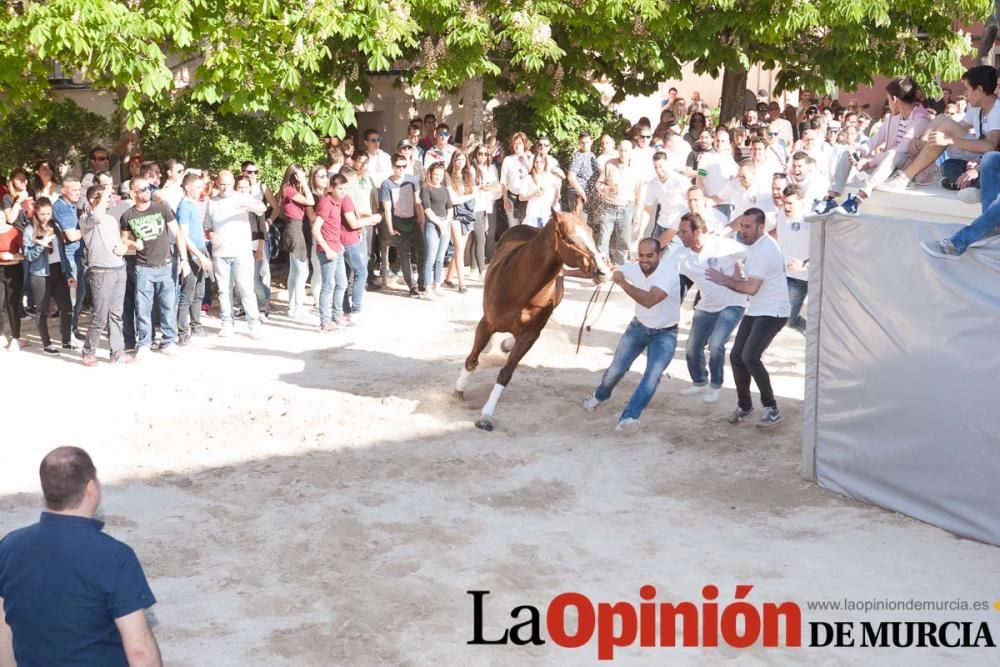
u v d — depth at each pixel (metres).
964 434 7.59
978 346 7.48
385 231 15.88
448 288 16.39
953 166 9.10
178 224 12.84
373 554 7.30
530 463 9.09
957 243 7.50
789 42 21.11
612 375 10.23
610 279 9.38
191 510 8.08
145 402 10.73
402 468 8.96
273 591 6.75
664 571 7.05
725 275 9.55
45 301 12.67
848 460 8.47
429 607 6.53
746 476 8.91
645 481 8.76
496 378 11.11
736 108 22.05
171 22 13.34
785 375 11.70
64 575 3.96
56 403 10.70
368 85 19.08
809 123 21.78
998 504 7.44
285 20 14.36
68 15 12.56
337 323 13.90
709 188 14.55
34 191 16.25
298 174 14.20
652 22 18.12
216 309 15.00
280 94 15.27
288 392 11.05
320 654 5.98
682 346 13.02
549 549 7.38
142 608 4.03
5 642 4.11
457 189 15.78
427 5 16.12
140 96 13.80
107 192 11.86
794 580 6.92
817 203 8.90
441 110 23.56
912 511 8.01
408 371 11.91
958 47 20.88
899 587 6.83
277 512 8.05
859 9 18.41
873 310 8.18
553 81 19.55
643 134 16.97
